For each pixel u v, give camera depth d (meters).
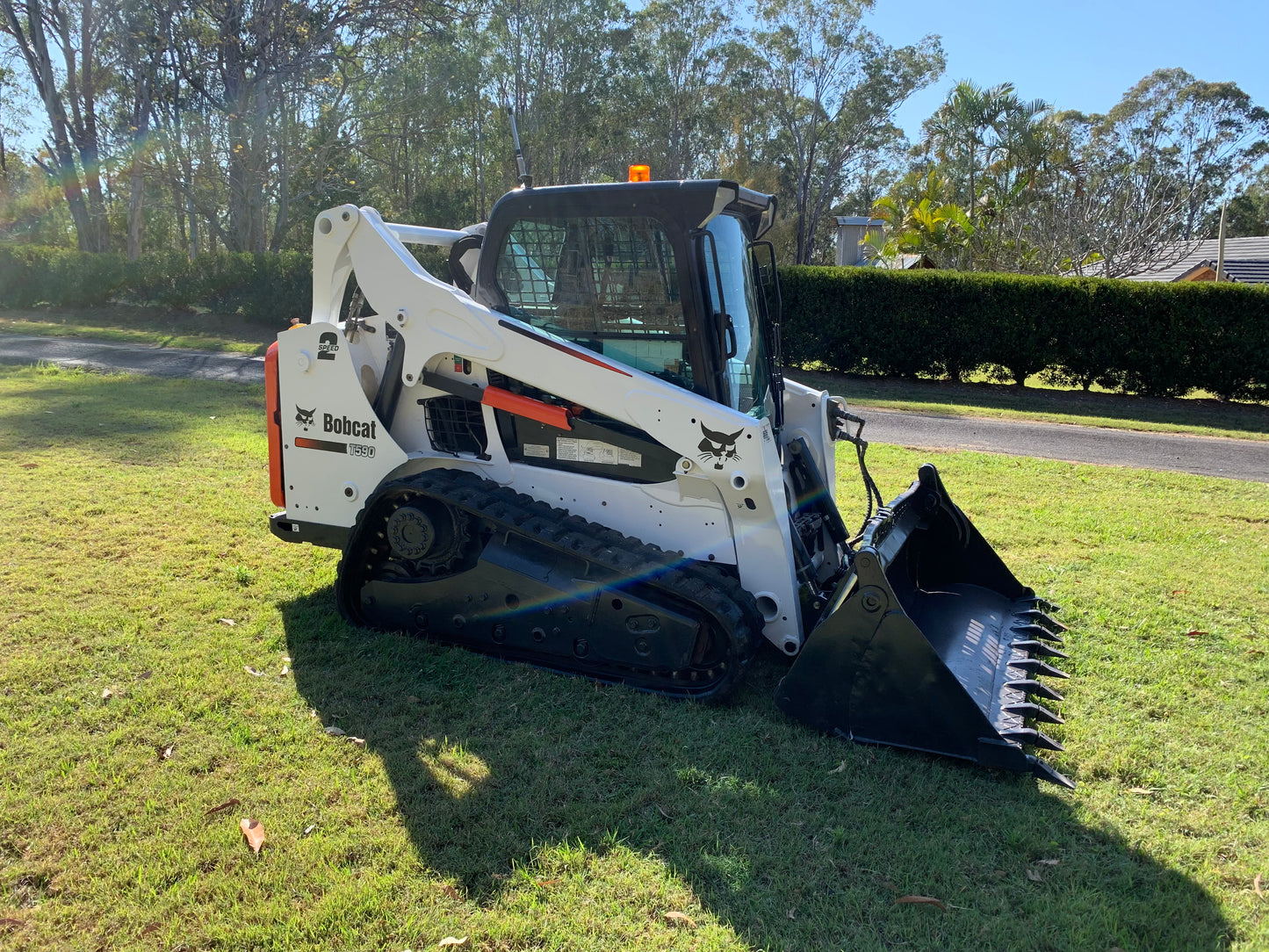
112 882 2.77
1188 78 46.75
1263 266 27.20
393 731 3.71
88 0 27.50
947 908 2.79
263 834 3.01
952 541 5.27
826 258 56.19
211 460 8.18
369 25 26.94
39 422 9.50
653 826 3.15
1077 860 3.07
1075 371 16.41
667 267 4.11
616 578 4.10
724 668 4.09
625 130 44.16
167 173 27.97
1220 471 10.12
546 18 39.09
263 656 4.35
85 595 5.00
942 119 32.41
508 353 4.32
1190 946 2.67
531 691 4.09
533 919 2.68
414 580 4.55
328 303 4.84
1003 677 4.18
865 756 3.64
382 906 2.69
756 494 4.04
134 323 22.14
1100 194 24.98
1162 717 4.14
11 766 3.35
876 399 15.11
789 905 2.79
